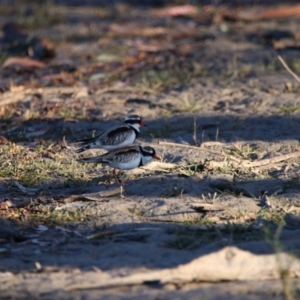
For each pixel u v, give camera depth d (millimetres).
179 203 11250
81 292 8250
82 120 16328
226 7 29766
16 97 17594
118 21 27922
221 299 7922
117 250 9516
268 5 29875
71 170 13094
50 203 11594
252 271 8797
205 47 22547
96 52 22766
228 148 14031
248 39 23594
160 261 9070
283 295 8062
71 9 30859
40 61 21766
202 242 9812
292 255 8789
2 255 9531
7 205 11422
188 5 30797
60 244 9938
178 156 13609
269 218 10664
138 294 8133
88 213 11023
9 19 28625
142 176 12648
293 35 23312
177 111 16641
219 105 16969
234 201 11281
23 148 14430
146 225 10500
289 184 11977
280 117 15750
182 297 7996
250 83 18391
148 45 23188
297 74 19141
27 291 8297
